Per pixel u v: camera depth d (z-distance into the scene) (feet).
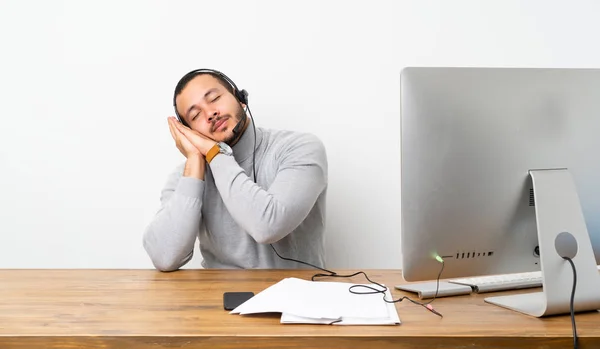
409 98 3.97
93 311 3.98
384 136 8.03
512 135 4.08
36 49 8.02
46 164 8.11
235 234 6.33
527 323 3.75
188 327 3.60
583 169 4.17
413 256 4.09
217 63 7.98
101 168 8.11
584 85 4.16
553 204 4.01
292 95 8.00
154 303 4.20
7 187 8.13
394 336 3.44
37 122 8.07
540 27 8.00
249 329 3.56
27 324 3.67
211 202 6.36
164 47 7.98
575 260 3.97
